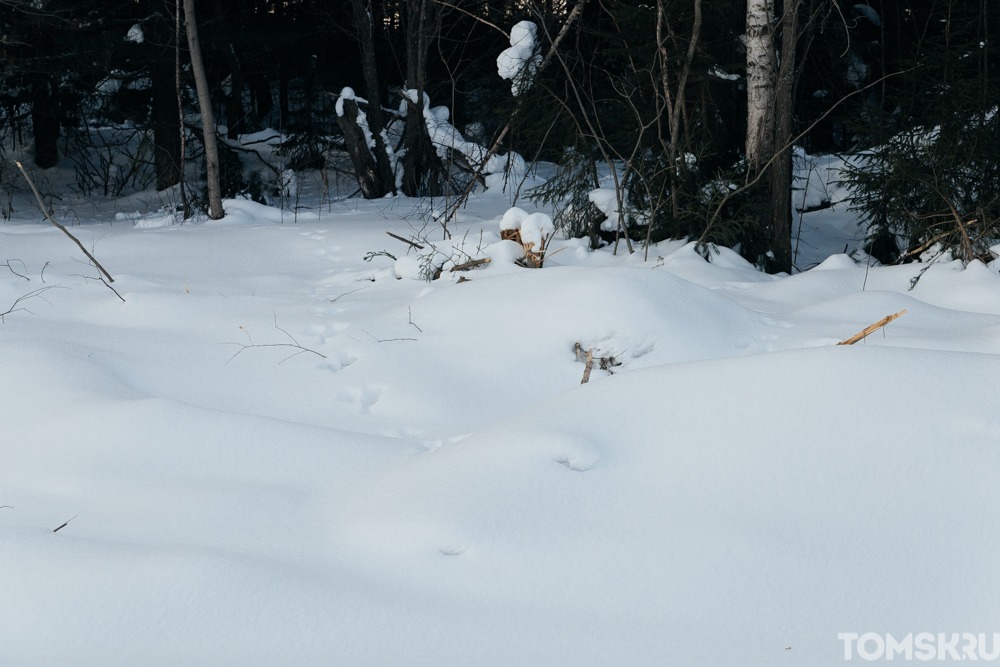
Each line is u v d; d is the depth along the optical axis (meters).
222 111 20.83
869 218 9.84
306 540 3.27
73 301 7.14
